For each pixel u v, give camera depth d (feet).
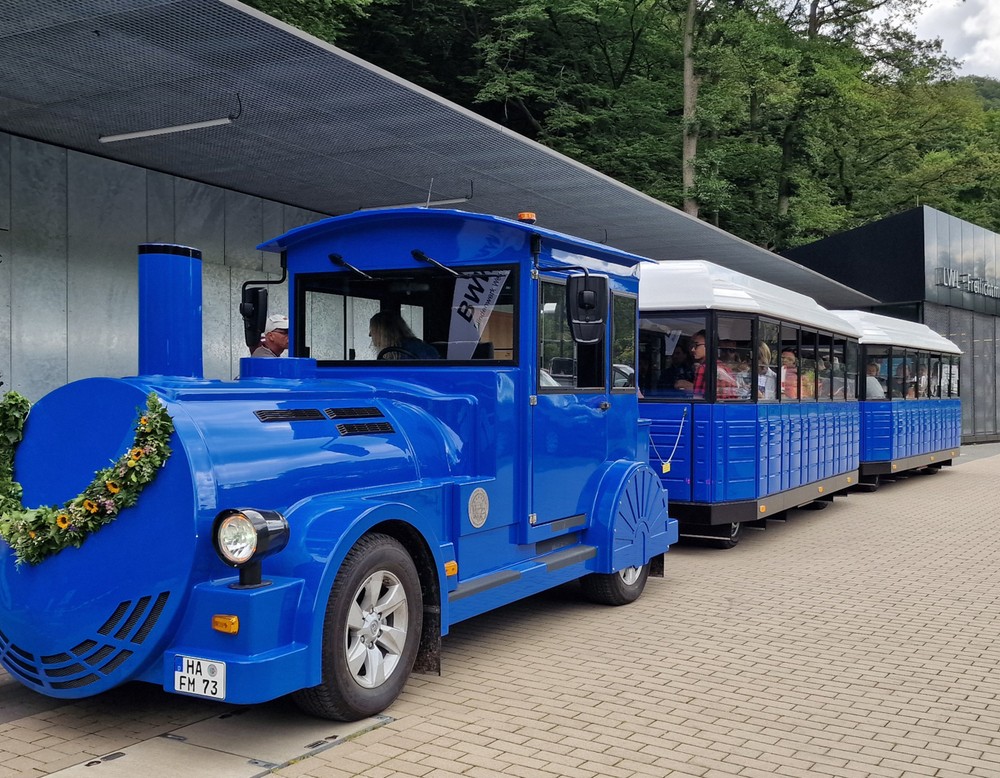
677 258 55.11
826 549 31.14
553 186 36.83
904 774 12.55
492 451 17.51
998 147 156.15
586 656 17.97
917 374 55.57
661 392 30.58
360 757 12.57
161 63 23.77
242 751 12.65
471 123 28.73
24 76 24.53
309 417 14.87
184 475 12.34
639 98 96.43
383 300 19.15
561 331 19.56
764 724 14.37
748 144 109.19
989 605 22.90
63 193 31.71
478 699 15.23
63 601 12.91
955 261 88.33
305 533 13.23
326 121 28.55
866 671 17.30
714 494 29.63
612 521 20.92
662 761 12.78
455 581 16.25
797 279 66.54
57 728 13.46
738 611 21.99
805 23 125.70
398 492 14.97
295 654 12.34
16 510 13.35
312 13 62.39
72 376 32.12
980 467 66.59
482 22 95.40
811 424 37.29
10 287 30.32
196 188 36.22
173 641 12.41
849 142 135.74
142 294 14.70
